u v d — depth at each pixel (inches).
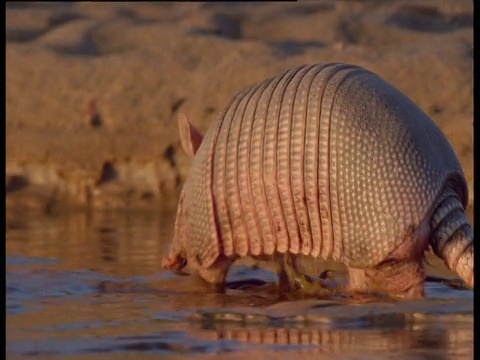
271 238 516.7
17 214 877.8
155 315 480.1
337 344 418.0
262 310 479.8
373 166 496.1
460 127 872.3
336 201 499.5
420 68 944.3
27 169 950.4
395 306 477.4
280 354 402.6
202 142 548.7
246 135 518.9
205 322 461.7
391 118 504.1
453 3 1098.7
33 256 655.1
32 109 981.2
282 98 513.3
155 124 949.8
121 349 411.8
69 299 522.6
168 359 396.5
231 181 522.6
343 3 1126.4
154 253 669.9
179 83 979.9
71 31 1092.5
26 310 492.1
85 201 929.5
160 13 1167.6
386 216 494.9
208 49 1019.9
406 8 1104.8
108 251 678.5
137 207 908.0
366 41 1051.3
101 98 976.9
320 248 507.8
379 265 500.7
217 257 538.6
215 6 1168.2
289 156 505.4
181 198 567.2
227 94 960.3
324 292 539.2
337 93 507.5
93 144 944.9
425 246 502.9
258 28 1098.7
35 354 405.4
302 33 1080.8
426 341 421.4
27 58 1026.7
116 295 535.5
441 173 504.1
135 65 1002.7
